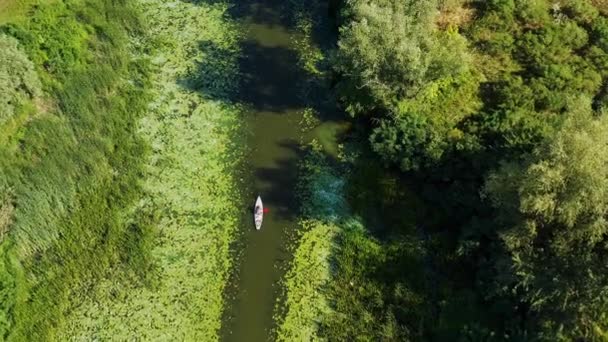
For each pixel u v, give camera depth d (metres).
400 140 35.38
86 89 37.19
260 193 35.81
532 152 30.81
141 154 36.94
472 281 31.23
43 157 33.72
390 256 32.72
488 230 31.25
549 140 29.05
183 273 32.41
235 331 30.50
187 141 38.03
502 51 39.53
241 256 33.22
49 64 36.88
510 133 34.28
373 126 37.66
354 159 37.09
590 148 27.42
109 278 31.92
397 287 31.28
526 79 37.94
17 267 30.94
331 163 37.09
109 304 31.08
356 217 34.72
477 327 28.69
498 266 29.16
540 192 27.88
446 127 35.88
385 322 30.23
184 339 30.12
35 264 31.67
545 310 27.34
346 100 38.09
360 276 32.12
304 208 35.16
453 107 36.88
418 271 31.95
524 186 28.16
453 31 40.06
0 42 34.56
